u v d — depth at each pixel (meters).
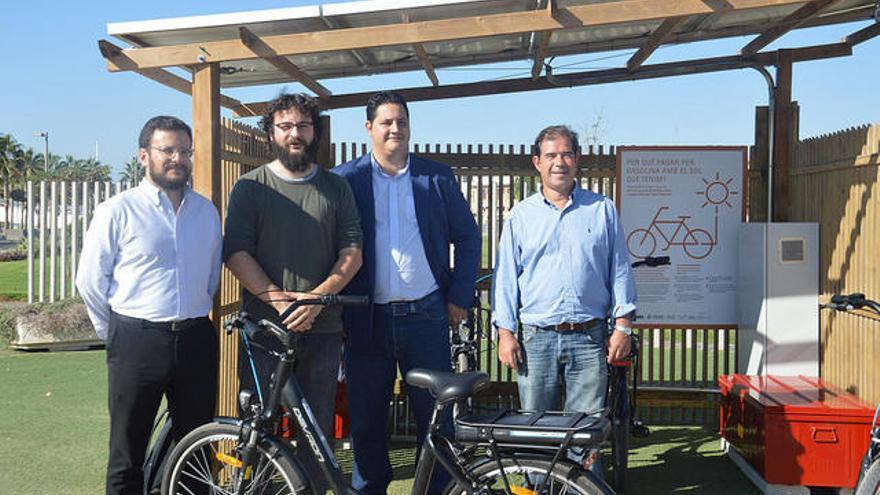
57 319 11.22
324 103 7.00
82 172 97.94
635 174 6.80
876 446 3.67
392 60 6.22
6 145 89.31
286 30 4.92
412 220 4.54
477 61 6.39
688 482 5.47
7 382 8.78
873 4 5.87
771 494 5.06
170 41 4.97
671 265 6.83
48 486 5.30
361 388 4.58
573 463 3.16
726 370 6.89
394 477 5.60
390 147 4.48
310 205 4.26
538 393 4.51
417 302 4.50
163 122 4.04
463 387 3.35
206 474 4.04
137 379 4.02
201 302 4.15
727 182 6.76
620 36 5.96
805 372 6.10
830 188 5.91
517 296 4.59
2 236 69.81
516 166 6.78
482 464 3.27
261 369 4.25
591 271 4.43
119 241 4.00
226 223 4.29
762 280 6.14
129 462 4.11
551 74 6.69
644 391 6.89
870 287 5.26
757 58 6.67
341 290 4.41
